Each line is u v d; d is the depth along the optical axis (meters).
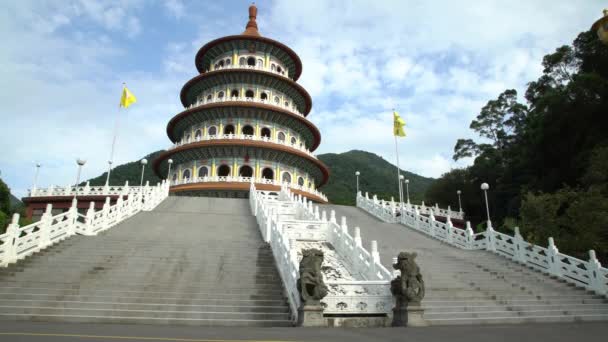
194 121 60.53
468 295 15.91
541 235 25.45
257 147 54.59
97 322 12.22
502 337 10.05
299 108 69.38
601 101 38.59
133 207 28.62
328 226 22.84
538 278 19.55
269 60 65.69
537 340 9.62
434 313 13.91
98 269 16.14
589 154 36.06
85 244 19.16
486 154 69.50
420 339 9.52
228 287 14.91
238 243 20.41
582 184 33.03
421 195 93.50
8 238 16.52
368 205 41.34
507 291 16.92
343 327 11.92
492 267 20.72
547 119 42.44
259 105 57.09
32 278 15.01
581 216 23.55
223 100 58.69
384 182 126.06
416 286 12.84
